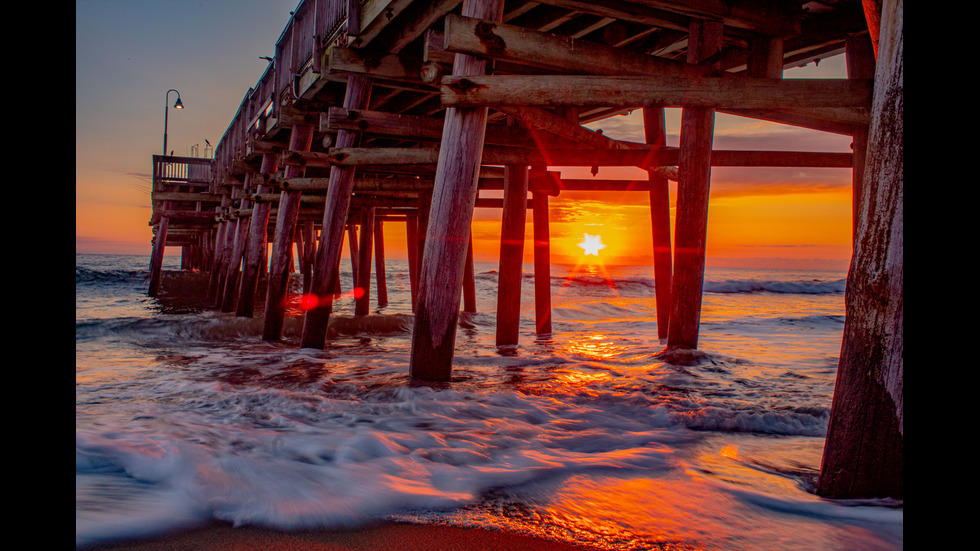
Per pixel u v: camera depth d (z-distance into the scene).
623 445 3.66
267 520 2.40
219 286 18.20
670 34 6.32
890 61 2.19
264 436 3.61
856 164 5.45
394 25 6.56
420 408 4.45
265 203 12.09
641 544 2.24
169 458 3.05
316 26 7.49
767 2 5.27
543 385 5.39
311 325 7.97
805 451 3.57
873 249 2.26
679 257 5.88
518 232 8.16
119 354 8.08
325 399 4.75
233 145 15.13
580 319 15.55
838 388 2.49
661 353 6.52
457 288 5.04
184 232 34.41
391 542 2.23
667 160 7.85
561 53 4.66
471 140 4.76
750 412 4.36
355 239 21.70
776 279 39.69
